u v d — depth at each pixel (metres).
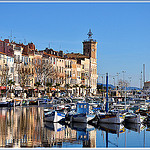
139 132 63.22
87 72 198.38
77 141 51.94
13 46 133.12
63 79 171.62
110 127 69.25
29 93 136.62
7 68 122.88
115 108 91.44
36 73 145.75
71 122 74.44
